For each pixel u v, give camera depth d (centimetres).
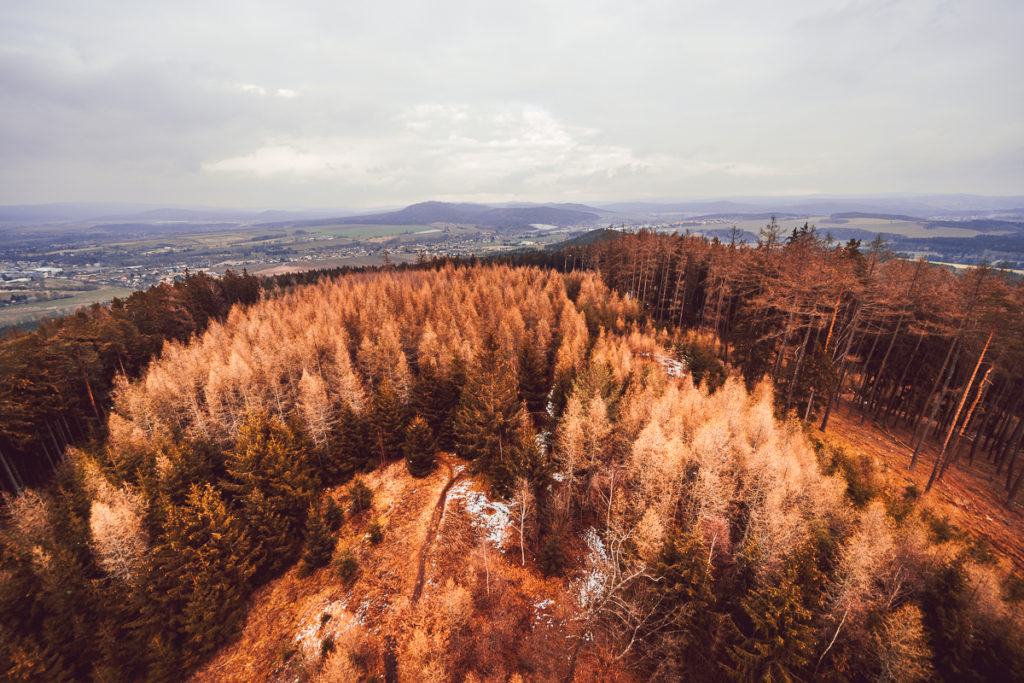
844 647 2267
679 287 9444
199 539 3538
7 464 4997
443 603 3088
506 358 6106
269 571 3866
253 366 6088
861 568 2314
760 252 7338
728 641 2456
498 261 16538
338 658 2819
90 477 3984
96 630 3078
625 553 2981
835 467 3716
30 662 2806
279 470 4131
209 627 3275
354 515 4353
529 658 2855
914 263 5666
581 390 4516
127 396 5325
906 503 3503
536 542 3666
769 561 2573
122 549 3241
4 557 3186
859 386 6894
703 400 4597
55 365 5559
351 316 8381
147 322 8325
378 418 4994
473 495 4250
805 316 5681
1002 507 4112
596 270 12862
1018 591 2467
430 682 2592
